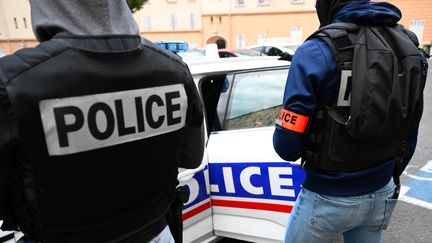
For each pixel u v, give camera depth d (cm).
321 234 134
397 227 267
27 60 77
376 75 112
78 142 82
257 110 213
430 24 2800
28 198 82
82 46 83
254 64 227
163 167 105
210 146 199
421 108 123
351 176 124
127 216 96
